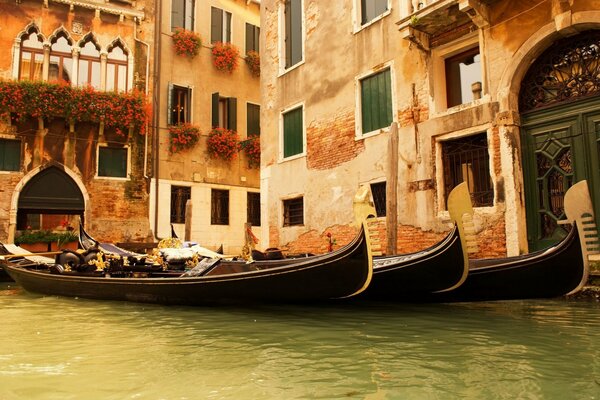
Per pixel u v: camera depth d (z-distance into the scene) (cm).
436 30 858
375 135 962
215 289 589
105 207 1455
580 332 441
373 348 392
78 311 618
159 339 434
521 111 754
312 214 1101
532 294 556
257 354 377
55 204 1404
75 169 1431
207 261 664
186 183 1593
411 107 897
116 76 1520
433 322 500
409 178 887
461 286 593
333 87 1075
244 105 1780
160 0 1605
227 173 1691
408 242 877
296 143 1181
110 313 595
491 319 513
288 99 1205
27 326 509
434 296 611
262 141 1285
